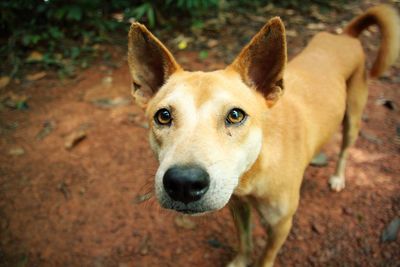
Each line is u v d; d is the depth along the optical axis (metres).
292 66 0.48
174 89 0.34
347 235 0.50
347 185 0.56
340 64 0.50
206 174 0.28
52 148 0.65
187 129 0.30
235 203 0.42
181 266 0.48
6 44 0.92
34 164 0.62
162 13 1.02
